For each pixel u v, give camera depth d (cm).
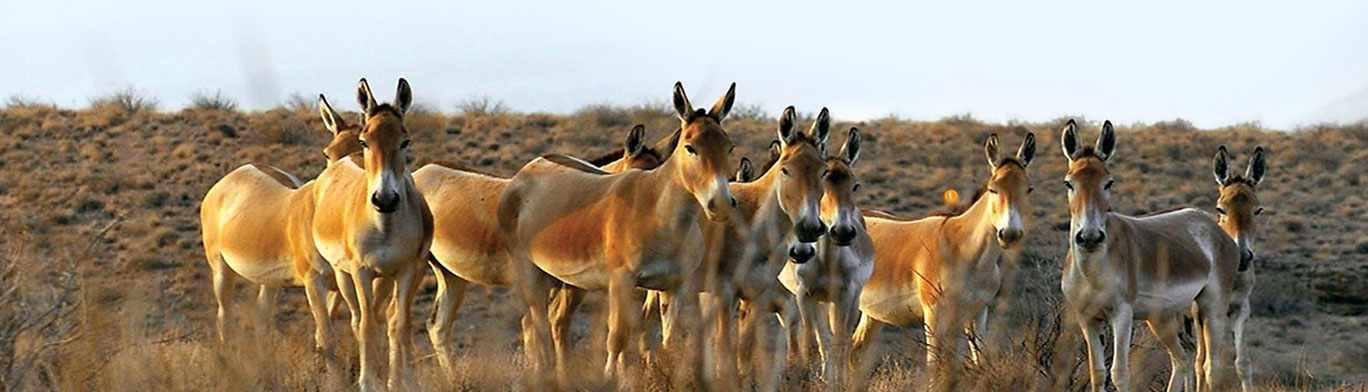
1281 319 10262
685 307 4503
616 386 3781
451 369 4534
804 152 4750
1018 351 4306
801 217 4662
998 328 4159
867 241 5625
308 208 4897
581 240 4584
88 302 3375
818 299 5528
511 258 4872
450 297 5319
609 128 17650
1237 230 6575
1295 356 8888
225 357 3503
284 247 5175
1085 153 5197
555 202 4741
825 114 5134
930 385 4138
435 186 5228
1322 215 14225
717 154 4350
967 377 4059
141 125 16212
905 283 5722
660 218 4428
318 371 4522
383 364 4744
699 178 4341
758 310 4384
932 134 18112
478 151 16438
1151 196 15150
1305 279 11600
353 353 4781
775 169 4938
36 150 15288
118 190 13775
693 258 4506
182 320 3828
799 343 5597
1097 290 5119
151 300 3556
